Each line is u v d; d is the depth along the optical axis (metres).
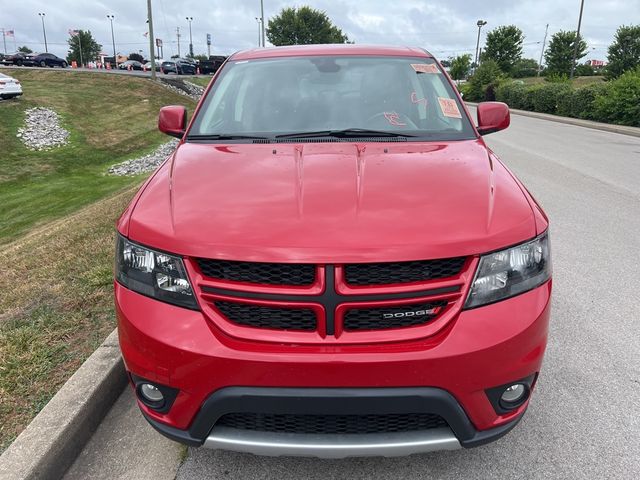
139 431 2.69
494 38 58.91
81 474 2.43
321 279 1.94
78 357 3.13
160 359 2.03
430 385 1.94
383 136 3.04
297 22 75.88
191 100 38.28
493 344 1.96
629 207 7.05
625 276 4.64
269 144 2.94
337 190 2.27
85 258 4.85
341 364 1.90
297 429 2.04
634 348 3.46
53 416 2.52
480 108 3.57
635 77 21.02
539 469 2.43
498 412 2.08
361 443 1.99
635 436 2.64
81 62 85.75
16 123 26.67
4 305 3.93
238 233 2.03
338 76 3.48
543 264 2.15
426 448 2.02
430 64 3.63
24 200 17.25
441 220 2.07
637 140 15.92
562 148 13.33
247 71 3.58
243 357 1.93
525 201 2.31
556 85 28.17
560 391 3.00
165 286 2.07
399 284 1.96
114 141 26.67
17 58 55.00
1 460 2.27
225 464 2.48
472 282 2.00
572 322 3.80
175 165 2.67
